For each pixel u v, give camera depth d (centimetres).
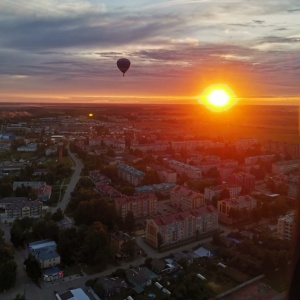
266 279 13712
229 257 15275
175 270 14412
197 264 14812
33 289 13375
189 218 17762
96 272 14588
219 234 17275
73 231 16562
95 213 18800
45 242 16600
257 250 15138
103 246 15162
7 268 13312
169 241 17112
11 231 16888
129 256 15650
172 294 12588
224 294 12775
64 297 12325
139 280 13388
